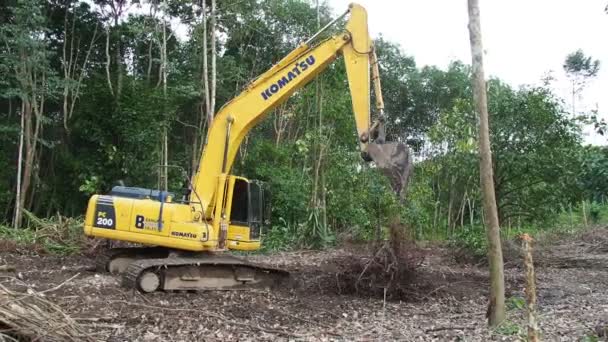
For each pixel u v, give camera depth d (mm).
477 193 19094
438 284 11445
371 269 10156
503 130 15773
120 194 10922
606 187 10414
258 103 10711
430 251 17859
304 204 21047
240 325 7559
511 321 7703
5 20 21609
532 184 15984
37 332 5258
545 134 15680
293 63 10672
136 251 11555
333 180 20516
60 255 14070
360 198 19766
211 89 22906
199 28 23672
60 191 22688
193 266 9875
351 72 10367
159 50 25609
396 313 8883
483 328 7590
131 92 22328
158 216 10148
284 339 6973
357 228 19031
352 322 8133
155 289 9562
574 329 7508
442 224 25328
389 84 34875
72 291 9195
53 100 22984
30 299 5926
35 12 19750
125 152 22031
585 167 10930
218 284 10133
